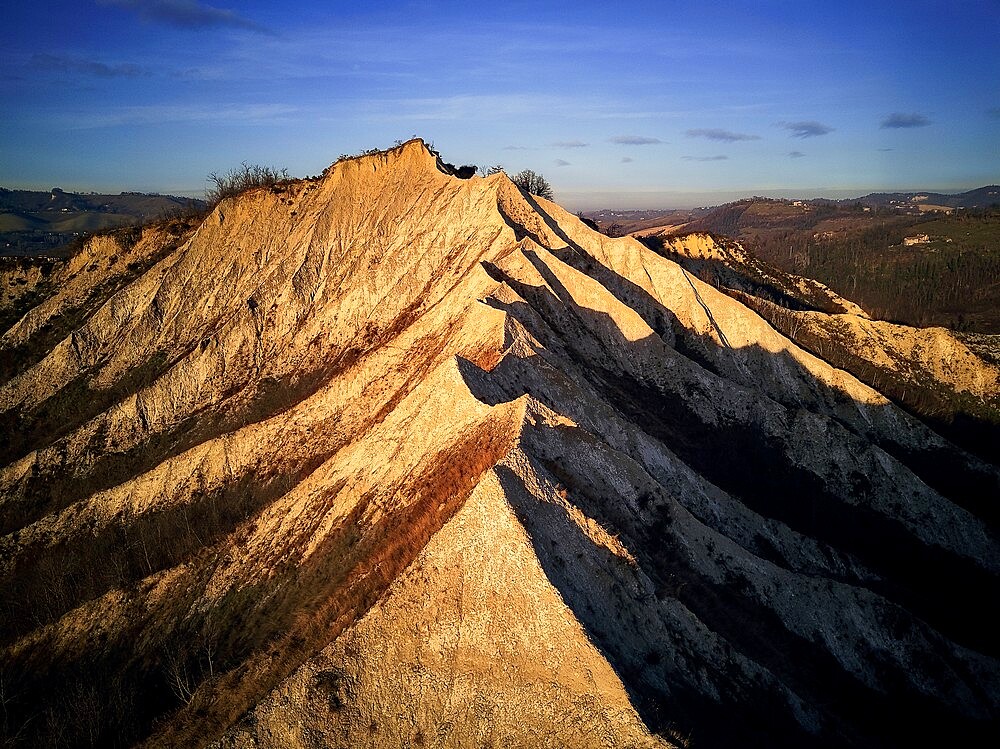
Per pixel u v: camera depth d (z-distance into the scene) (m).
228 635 28.62
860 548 37.38
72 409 53.53
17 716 28.47
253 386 50.72
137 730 25.86
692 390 43.38
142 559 36.94
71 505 42.16
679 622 22.77
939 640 27.62
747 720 20.70
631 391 42.91
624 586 22.59
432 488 26.94
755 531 34.44
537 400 30.77
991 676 26.97
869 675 26.53
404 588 22.34
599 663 19.00
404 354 42.88
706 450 40.62
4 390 54.75
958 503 43.00
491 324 36.78
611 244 53.16
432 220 53.78
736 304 50.75
